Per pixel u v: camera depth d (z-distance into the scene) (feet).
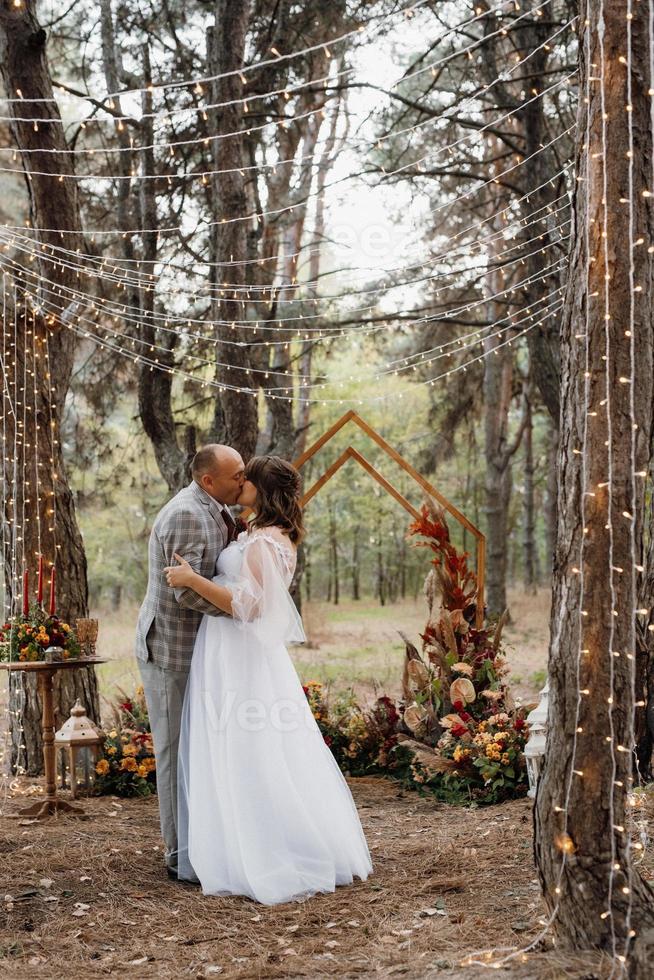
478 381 57.00
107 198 39.45
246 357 31.63
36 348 24.22
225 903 13.58
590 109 10.85
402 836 17.25
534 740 18.90
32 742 23.62
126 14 35.86
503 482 57.31
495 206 45.93
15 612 23.70
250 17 36.06
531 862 14.75
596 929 10.50
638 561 10.78
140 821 18.57
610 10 10.58
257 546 14.71
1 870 14.99
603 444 10.64
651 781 19.47
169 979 10.89
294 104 40.04
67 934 12.41
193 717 14.82
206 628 15.03
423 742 22.18
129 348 38.68
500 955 10.81
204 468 15.37
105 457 44.32
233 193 30.60
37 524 23.88
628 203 10.64
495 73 34.76
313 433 86.74
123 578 82.07
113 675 40.68
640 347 10.71
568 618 10.90
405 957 11.18
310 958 11.35
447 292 49.11
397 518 91.09
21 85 24.13
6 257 24.17
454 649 22.36
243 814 14.01
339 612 85.92
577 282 11.03
